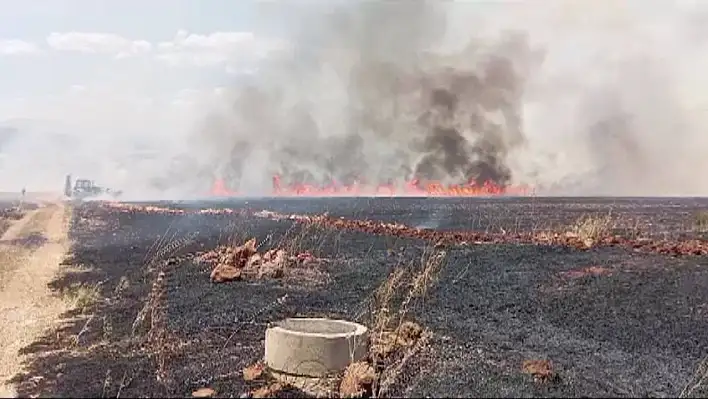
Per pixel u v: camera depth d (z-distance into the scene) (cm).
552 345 621
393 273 810
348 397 513
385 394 523
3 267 820
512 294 743
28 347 650
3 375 579
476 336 643
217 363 592
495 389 524
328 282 805
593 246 877
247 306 730
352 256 870
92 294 773
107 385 543
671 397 516
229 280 820
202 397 514
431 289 775
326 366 564
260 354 615
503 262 832
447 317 693
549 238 908
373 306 727
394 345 622
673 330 650
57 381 556
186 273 838
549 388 528
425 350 611
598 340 627
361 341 590
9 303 760
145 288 786
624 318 679
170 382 551
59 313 742
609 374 556
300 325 646
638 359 591
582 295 729
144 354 621
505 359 589
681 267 797
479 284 773
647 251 858
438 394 517
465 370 562
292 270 848
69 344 652
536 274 795
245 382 550
